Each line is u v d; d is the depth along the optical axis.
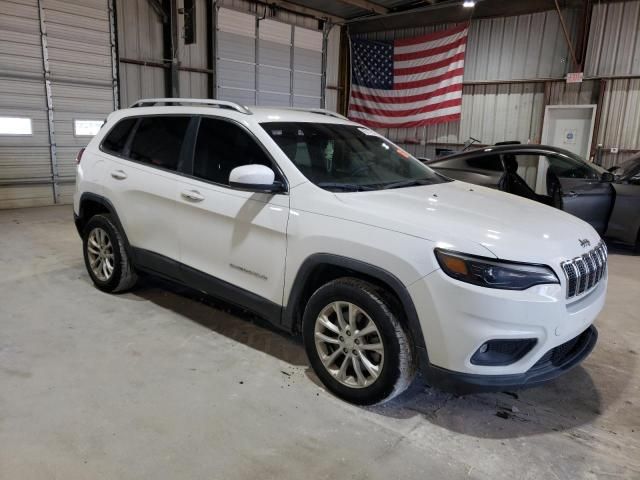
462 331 2.23
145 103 3.98
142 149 3.81
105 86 9.85
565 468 2.24
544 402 2.80
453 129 12.84
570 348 2.61
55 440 2.29
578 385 3.01
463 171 6.90
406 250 2.35
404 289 2.35
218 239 3.18
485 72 12.11
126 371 2.95
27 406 2.56
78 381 2.82
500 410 2.70
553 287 2.27
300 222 2.73
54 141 9.30
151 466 2.14
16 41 8.60
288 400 2.70
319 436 2.39
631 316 4.17
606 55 10.29
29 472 2.08
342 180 3.00
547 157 6.63
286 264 2.81
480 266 2.21
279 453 2.26
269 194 2.91
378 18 13.51
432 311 2.28
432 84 12.84
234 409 2.59
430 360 2.35
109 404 2.60
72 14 9.16
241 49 12.16
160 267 3.66
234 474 2.12
